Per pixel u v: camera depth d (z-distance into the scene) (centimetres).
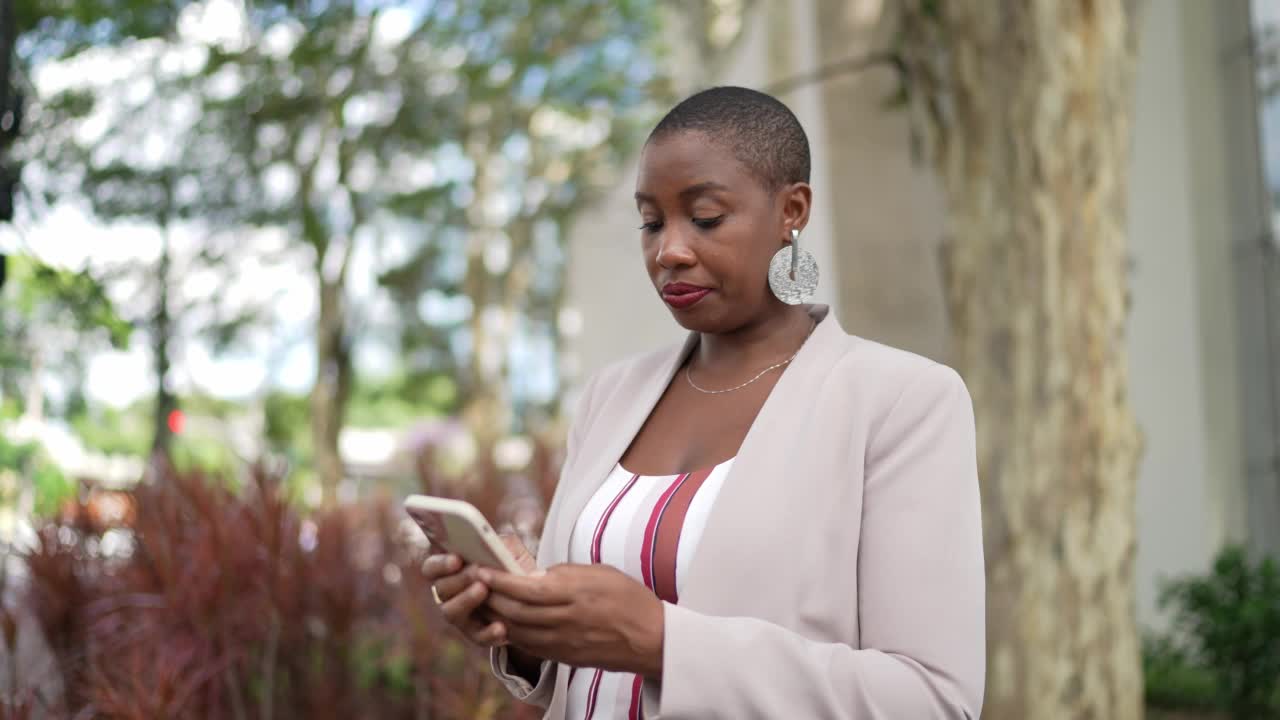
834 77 1016
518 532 457
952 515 147
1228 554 715
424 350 2623
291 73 1105
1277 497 888
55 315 977
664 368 184
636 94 1512
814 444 154
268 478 397
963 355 507
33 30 854
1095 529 480
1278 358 889
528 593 134
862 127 1017
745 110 162
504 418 1883
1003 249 497
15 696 367
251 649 399
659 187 161
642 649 135
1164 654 775
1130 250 974
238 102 1127
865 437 153
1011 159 496
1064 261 488
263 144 1216
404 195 1572
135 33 938
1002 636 480
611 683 161
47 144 851
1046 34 489
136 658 345
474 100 1334
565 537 171
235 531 381
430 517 138
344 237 1320
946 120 538
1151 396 957
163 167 1081
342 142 1228
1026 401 487
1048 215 489
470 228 1827
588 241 1856
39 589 411
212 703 374
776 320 173
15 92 510
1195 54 942
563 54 1362
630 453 177
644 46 1566
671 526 157
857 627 149
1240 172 926
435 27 1249
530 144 1855
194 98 1105
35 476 759
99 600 406
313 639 407
